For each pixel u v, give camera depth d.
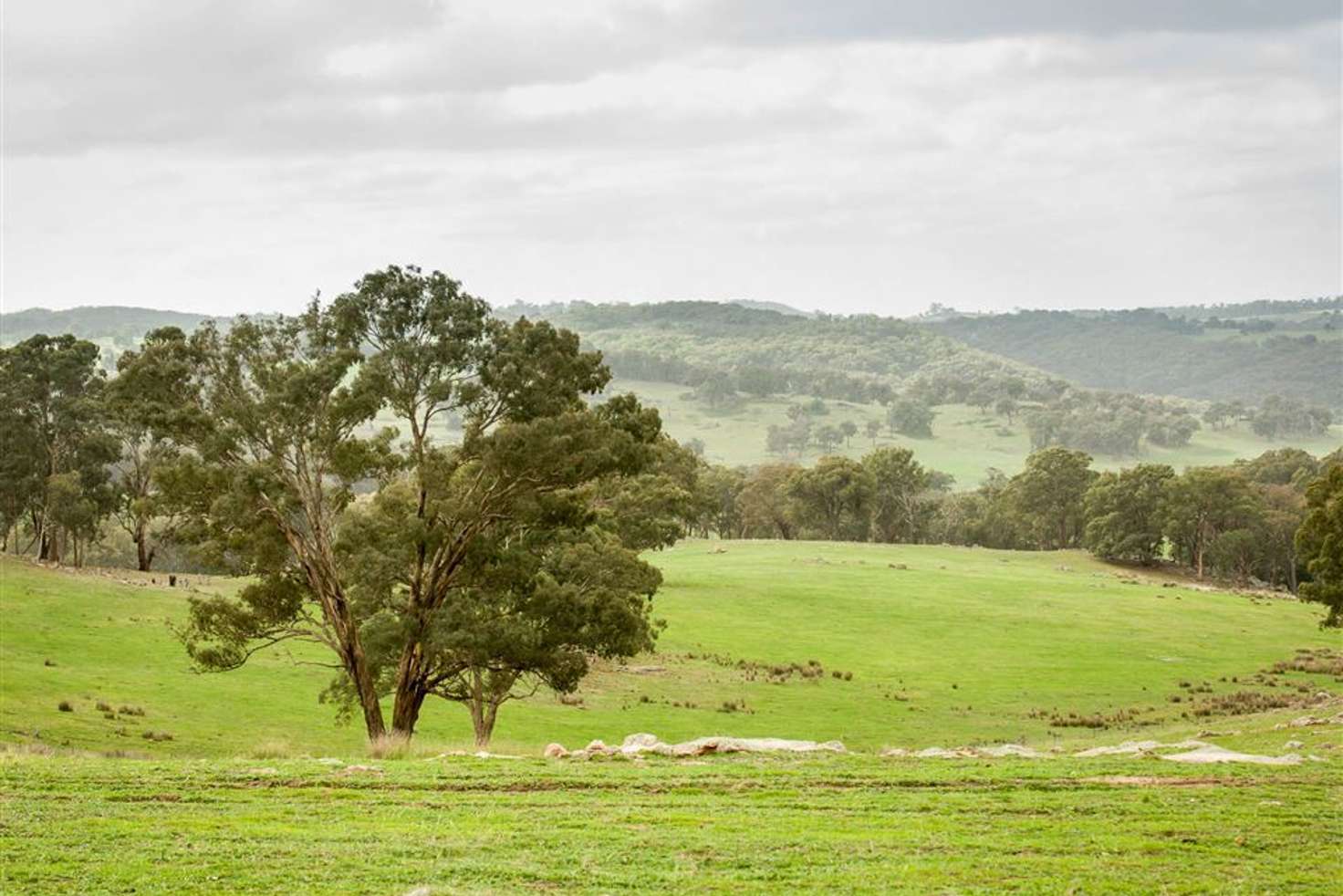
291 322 44.06
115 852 17.94
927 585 129.50
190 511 44.69
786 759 27.75
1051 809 21.78
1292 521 163.12
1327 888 16.61
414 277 43.72
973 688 81.19
